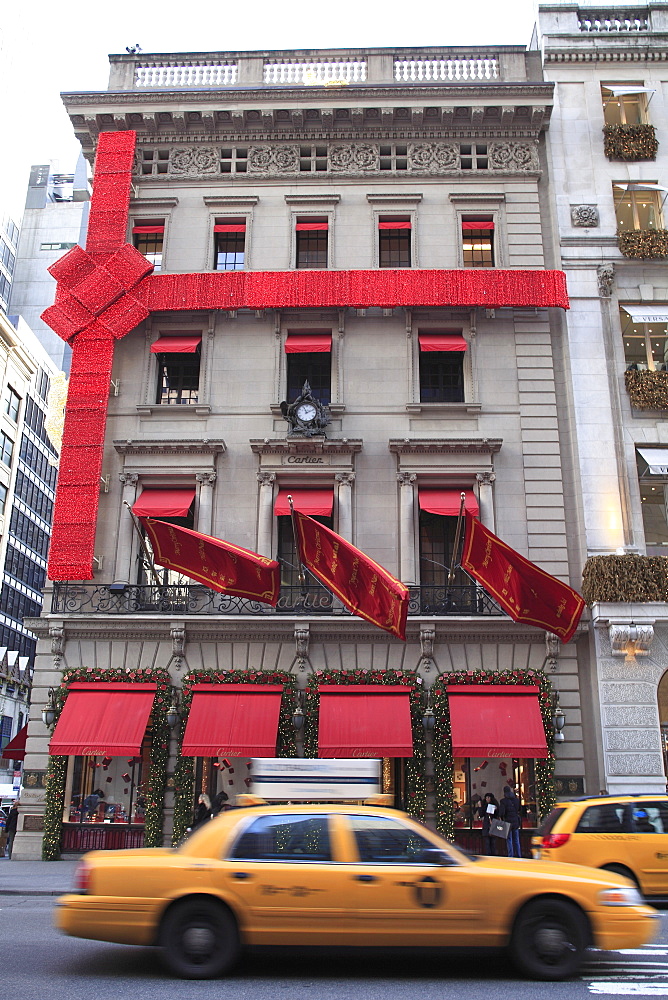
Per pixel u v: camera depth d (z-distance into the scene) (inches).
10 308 3533.5
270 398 971.3
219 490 940.6
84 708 842.2
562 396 973.8
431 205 1035.3
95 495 925.8
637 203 1037.2
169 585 891.4
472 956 307.7
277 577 829.2
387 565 912.3
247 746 807.7
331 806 330.0
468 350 984.3
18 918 455.8
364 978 309.3
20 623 2554.1
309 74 1098.1
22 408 2469.2
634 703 855.7
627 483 930.1
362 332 990.4
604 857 504.7
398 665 873.5
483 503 925.2
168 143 1062.4
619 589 868.6
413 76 1093.8
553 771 834.2
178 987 287.9
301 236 1040.8
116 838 840.3
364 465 944.3
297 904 302.5
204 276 990.4
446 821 811.4
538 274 982.4
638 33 1074.1
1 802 1781.5
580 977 313.4
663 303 997.2
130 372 991.0
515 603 827.4
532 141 1052.5
